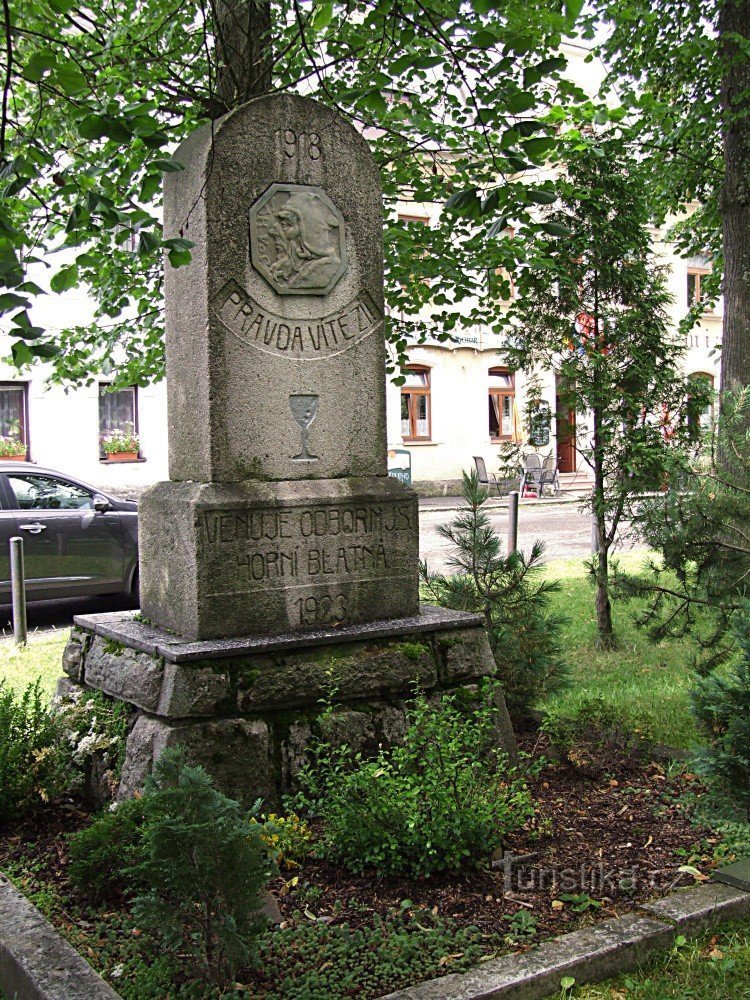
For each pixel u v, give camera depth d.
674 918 3.18
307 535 4.61
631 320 7.75
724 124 8.95
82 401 20.08
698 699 4.26
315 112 4.76
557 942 3.04
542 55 6.49
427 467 25.81
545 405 8.12
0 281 3.29
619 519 7.92
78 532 10.03
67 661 5.00
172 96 6.36
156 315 7.80
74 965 2.89
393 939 3.08
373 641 4.53
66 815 4.32
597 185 7.73
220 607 4.38
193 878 2.66
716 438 5.83
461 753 4.25
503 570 5.66
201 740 4.01
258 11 6.13
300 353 4.70
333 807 3.74
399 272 7.50
